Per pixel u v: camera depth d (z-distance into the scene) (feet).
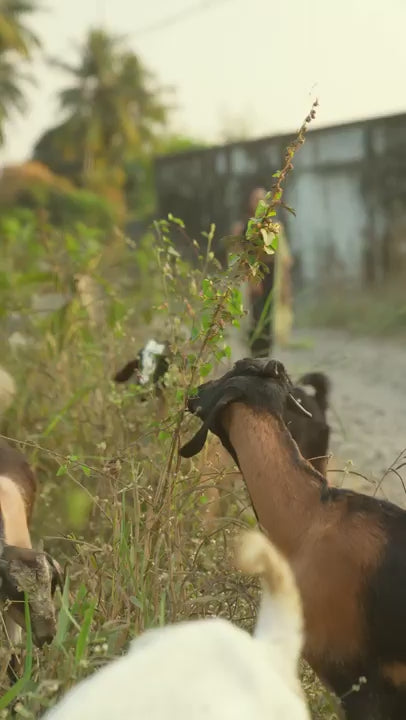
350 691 16.55
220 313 20.20
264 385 18.12
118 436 26.16
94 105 281.54
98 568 19.42
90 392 29.07
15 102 228.02
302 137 19.80
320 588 16.58
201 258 24.04
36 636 19.04
